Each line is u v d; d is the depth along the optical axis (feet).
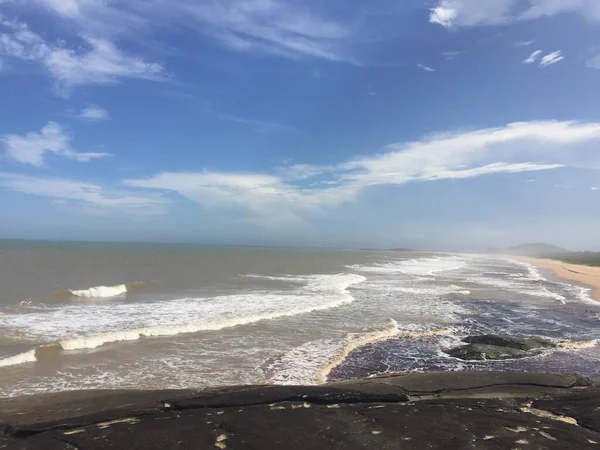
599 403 19.90
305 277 107.86
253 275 108.58
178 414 18.03
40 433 16.12
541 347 40.01
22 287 74.38
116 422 17.21
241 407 19.03
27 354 33.55
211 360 34.42
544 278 128.36
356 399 20.38
